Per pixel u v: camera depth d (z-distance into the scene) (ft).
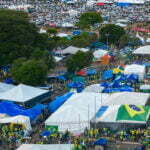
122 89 289.12
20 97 278.87
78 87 312.50
